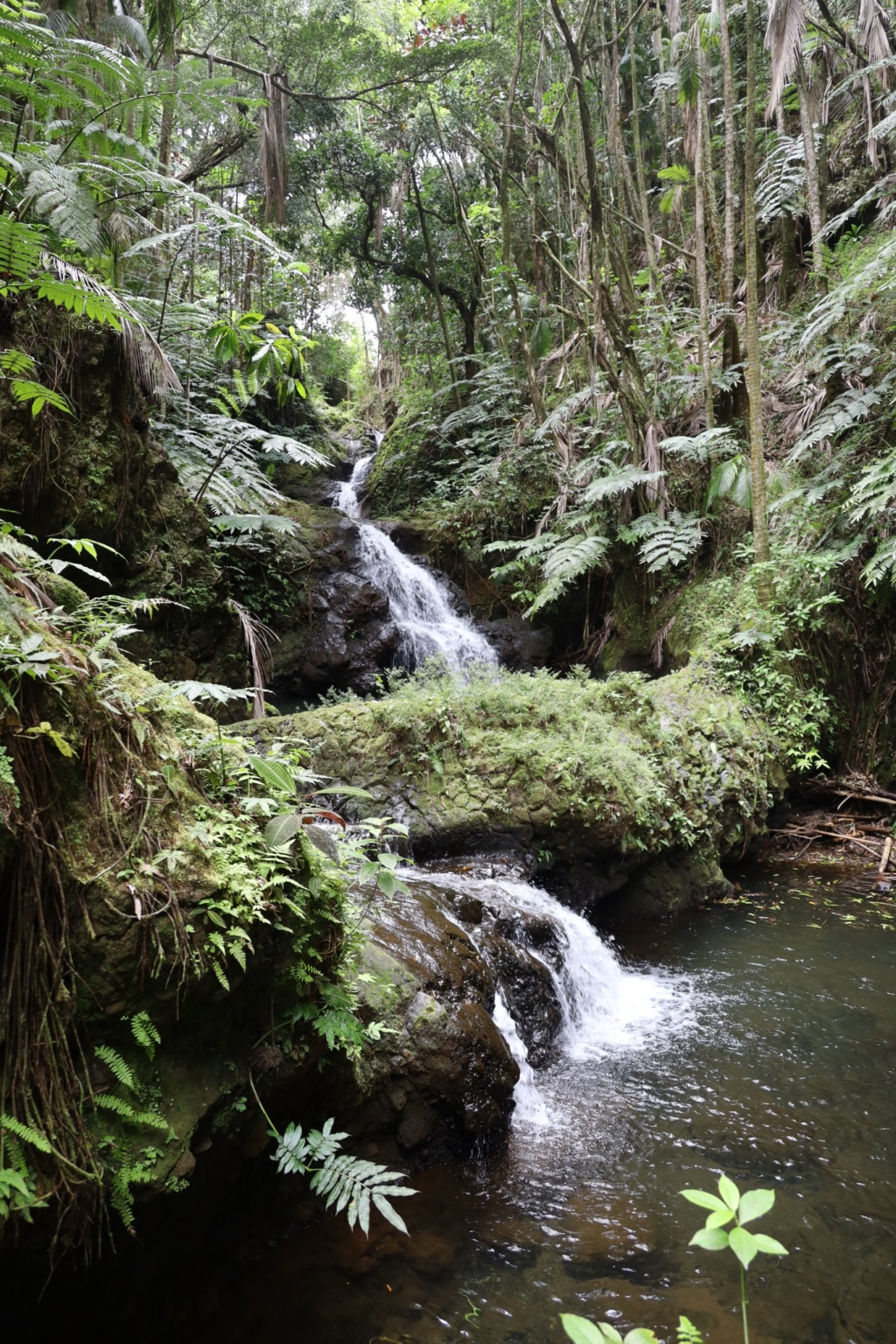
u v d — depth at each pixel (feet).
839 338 29.22
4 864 5.85
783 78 22.56
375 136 45.91
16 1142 5.66
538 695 22.21
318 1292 8.70
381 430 68.33
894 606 26.32
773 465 29.63
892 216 32.40
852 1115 12.39
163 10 26.50
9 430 16.38
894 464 23.25
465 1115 11.28
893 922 19.79
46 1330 6.72
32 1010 5.94
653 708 24.09
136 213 22.11
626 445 32.22
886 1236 9.83
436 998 12.09
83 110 17.21
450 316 52.90
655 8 40.98
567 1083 13.42
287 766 9.26
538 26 40.32
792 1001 16.12
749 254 26.48
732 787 23.17
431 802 19.30
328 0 42.24
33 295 16.65
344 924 9.68
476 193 48.60
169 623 22.45
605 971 17.22
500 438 42.01
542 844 19.47
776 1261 9.43
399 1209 10.22
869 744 26.40
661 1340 8.19
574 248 37.42
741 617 27.68
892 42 33.37
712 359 34.12
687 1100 12.88
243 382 24.98
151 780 7.43
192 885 7.11
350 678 31.42
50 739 6.50
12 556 8.18
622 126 45.03
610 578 35.42
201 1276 8.42
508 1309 8.59
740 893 22.21
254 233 21.30
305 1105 9.38
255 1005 8.25
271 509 34.71
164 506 22.77
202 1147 7.36
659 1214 10.21
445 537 39.65
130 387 20.71
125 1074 6.49
